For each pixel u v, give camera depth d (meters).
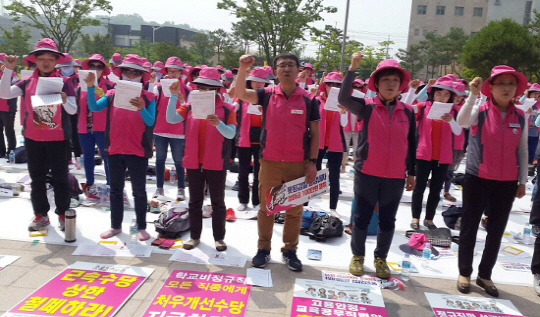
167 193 6.72
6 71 4.40
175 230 4.80
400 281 4.03
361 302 3.59
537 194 4.93
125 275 3.83
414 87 5.93
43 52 4.39
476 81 3.67
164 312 3.27
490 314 3.54
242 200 6.03
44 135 4.57
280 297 3.61
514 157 3.75
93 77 4.31
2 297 3.37
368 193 3.98
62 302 3.33
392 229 4.06
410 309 3.57
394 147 3.86
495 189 3.82
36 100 4.13
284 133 3.89
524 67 31.44
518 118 3.76
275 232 5.20
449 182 7.21
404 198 7.23
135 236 4.58
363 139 3.95
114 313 3.21
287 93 3.91
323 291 3.73
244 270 4.10
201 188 4.50
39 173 4.75
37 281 3.66
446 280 4.17
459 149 7.02
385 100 3.91
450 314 3.51
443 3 60.16
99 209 5.68
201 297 3.53
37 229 4.81
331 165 5.89
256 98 3.94
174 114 4.27
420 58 53.53
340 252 4.68
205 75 4.20
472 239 3.92
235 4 30.66
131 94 4.13
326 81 5.81
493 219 3.89
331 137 5.77
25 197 6.00
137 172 4.62
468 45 32.50
